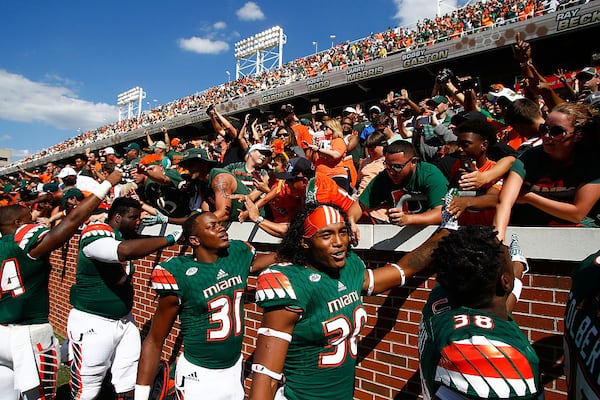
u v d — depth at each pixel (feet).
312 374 7.13
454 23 68.59
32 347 12.44
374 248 10.88
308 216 7.30
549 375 8.22
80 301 13.44
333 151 16.56
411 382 10.16
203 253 10.35
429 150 16.20
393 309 10.66
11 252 12.16
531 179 8.31
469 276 5.42
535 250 8.37
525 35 49.37
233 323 10.53
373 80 70.13
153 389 13.51
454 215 8.50
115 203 14.62
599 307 4.25
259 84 98.53
